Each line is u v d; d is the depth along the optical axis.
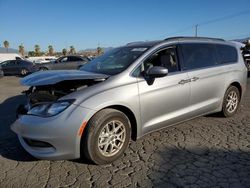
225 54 5.79
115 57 4.75
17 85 13.65
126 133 3.98
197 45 5.22
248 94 8.84
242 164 3.77
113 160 3.87
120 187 3.26
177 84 4.55
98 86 3.80
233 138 4.75
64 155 3.55
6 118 6.35
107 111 3.73
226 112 5.82
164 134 4.95
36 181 3.43
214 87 5.30
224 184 3.27
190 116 4.90
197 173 3.54
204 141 4.61
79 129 3.52
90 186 3.30
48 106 3.64
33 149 3.69
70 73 4.30
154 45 4.57
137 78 4.11
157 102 4.28
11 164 3.89
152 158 4.00
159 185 3.28
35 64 21.12
